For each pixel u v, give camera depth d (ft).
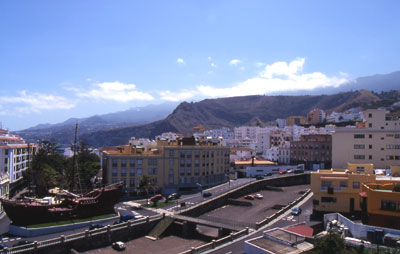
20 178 414.00
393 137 398.42
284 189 451.53
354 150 409.69
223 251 193.57
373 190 208.13
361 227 184.24
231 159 600.39
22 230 238.27
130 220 261.24
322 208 265.13
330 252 154.71
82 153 494.18
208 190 411.34
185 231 262.26
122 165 388.37
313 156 572.10
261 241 176.55
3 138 424.46
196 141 468.75
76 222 262.26
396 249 150.61
